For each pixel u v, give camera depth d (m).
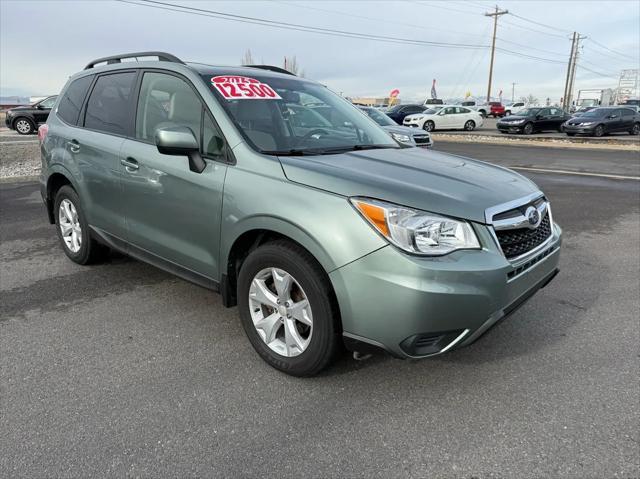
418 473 2.17
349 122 3.81
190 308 3.82
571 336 3.44
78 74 4.60
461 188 2.71
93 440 2.35
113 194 3.79
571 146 19.16
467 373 2.96
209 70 3.44
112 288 4.19
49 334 3.38
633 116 25.48
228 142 2.99
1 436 2.36
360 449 2.31
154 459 2.23
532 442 2.37
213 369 2.97
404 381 2.87
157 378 2.87
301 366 2.77
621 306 3.96
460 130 30.23
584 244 5.77
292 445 2.34
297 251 2.66
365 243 2.40
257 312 2.98
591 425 2.49
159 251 3.50
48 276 4.46
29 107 21.11
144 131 3.57
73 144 4.18
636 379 2.91
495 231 2.58
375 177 2.63
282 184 2.70
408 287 2.32
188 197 3.14
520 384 2.85
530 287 2.84
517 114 27.22
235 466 2.20
